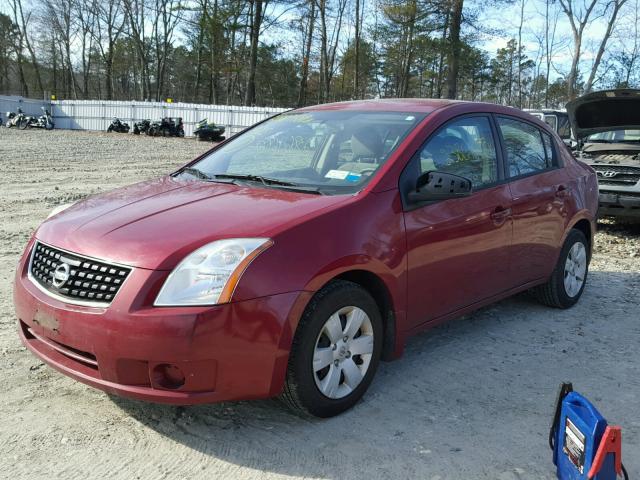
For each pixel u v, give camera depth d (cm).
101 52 6312
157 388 280
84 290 294
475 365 409
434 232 370
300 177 384
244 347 284
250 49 4200
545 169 501
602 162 871
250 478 279
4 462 284
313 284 301
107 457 291
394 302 350
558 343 452
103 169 1523
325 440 311
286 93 6969
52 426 316
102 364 284
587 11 3428
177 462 289
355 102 470
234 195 354
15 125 3609
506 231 432
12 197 1029
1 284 542
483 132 441
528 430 326
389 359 364
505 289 450
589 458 241
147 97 5631
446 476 283
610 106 834
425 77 6300
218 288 279
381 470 287
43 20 6397
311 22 4369
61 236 321
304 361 304
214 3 4384
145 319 274
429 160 386
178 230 304
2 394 346
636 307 542
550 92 6178
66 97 7500
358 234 326
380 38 5178
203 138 3095
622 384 384
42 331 307
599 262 712
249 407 343
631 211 832
